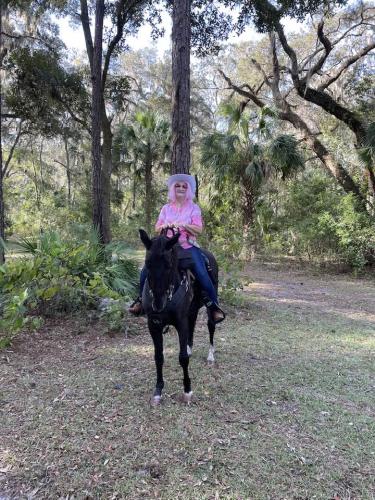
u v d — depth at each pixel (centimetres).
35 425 397
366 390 493
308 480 326
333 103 1659
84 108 1892
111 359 569
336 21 1986
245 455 355
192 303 471
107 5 1534
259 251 1870
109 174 1673
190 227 465
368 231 1408
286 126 2234
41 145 3375
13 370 522
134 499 306
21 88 1820
